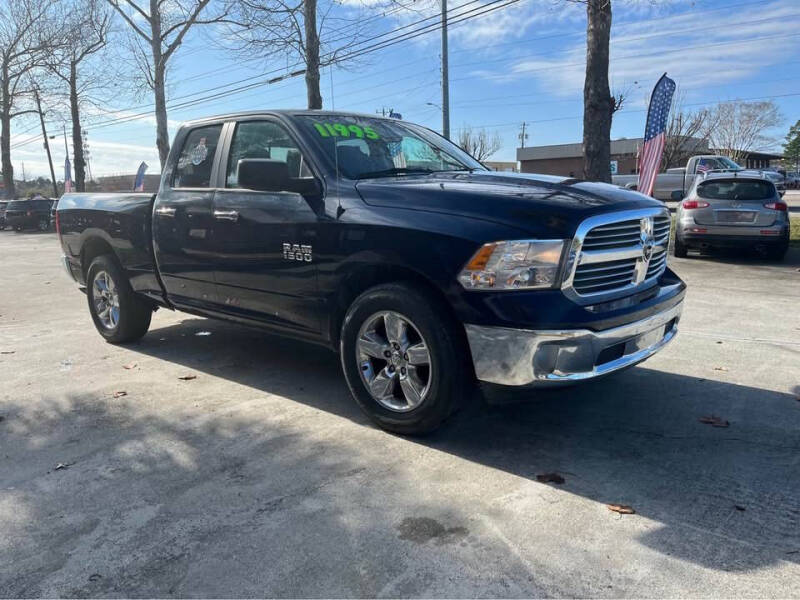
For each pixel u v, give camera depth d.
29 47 36.22
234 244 4.54
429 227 3.47
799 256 11.96
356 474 3.33
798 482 3.21
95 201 5.97
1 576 2.51
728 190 11.23
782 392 4.50
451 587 2.42
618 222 3.50
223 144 4.82
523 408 4.27
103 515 2.95
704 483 3.21
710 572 2.49
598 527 2.81
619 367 3.49
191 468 3.42
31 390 4.73
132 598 2.38
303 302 4.18
